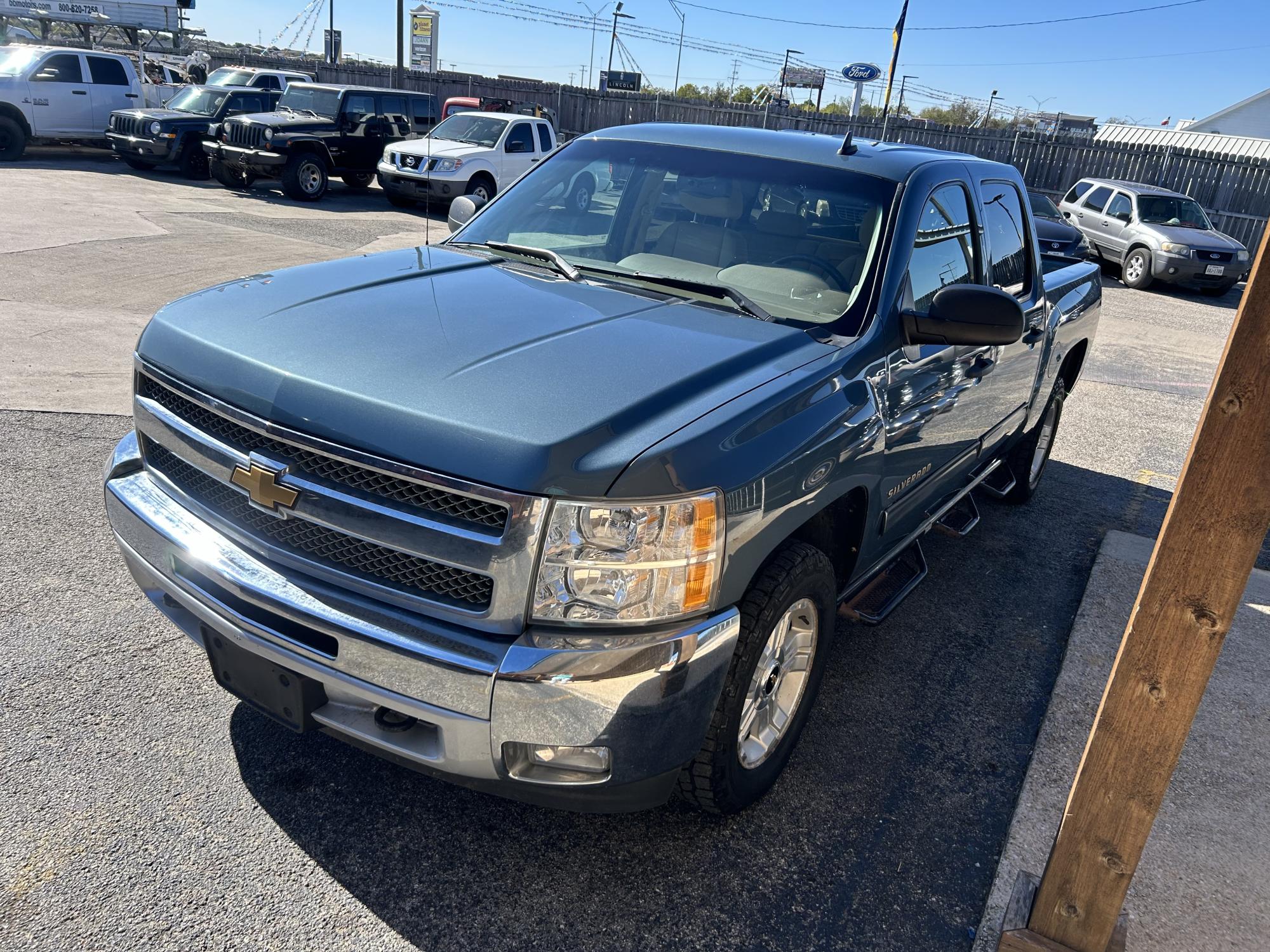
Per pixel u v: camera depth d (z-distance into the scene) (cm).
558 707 204
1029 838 280
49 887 227
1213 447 182
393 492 210
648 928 237
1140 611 195
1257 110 4762
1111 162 2305
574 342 249
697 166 349
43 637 325
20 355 622
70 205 1253
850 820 283
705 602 217
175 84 2342
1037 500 585
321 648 221
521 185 384
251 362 231
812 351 272
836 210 322
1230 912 260
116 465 275
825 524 289
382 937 225
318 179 1620
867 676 365
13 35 2620
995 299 286
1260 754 335
